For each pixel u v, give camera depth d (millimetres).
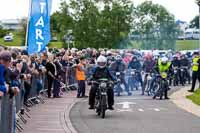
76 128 35344
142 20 153000
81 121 39281
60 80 60656
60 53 70375
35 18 47219
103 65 42406
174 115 43219
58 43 147625
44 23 47250
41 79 52969
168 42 149625
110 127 35906
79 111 46438
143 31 149500
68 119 40250
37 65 49906
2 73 24688
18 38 159500
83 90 60938
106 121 39281
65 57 67812
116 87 64375
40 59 53688
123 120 39812
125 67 65062
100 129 34906
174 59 83750
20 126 33875
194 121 39125
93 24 120188
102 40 122188
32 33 47125
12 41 153375
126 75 68875
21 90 38562
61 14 119688
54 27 132625
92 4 120062
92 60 75438
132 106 51031
